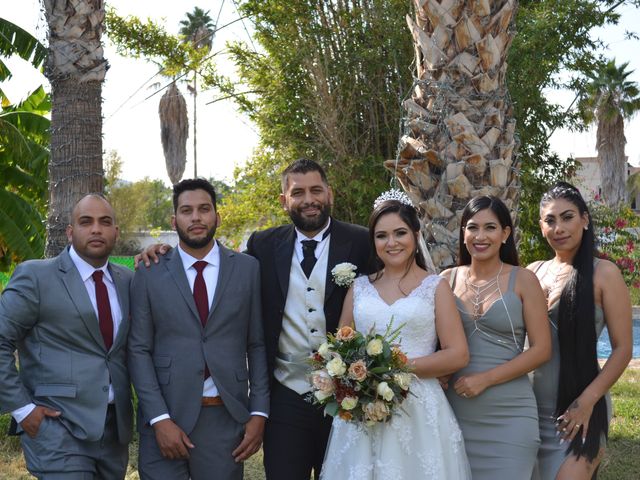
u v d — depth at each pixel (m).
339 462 3.38
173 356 3.55
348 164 8.62
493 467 3.37
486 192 4.53
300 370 3.72
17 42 8.72
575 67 9.14
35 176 9.71
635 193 27.05
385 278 3.58
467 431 3.45
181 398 3.51
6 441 5.94
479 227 3.49
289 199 3.76
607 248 10.58
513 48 8.32
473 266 3.61
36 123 9.95
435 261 4.57
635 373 8.62
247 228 11.37
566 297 3.44
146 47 9.71
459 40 4.57
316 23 8.88
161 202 41.59
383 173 8.73
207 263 3.69
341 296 3.74
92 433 3.41
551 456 3.46
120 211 28.34
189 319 3.57
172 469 3.51
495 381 3.34
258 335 3.77
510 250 3.62
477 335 3.47
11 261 11.15
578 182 11.20
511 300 3.42
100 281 3.62
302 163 3.78
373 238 3.58
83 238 3.53
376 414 3.07
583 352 3.37
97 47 5.93
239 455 3.61
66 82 5.85
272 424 3.76
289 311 3.76
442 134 4.59
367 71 8.67
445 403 3.38
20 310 3.45
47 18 5.84
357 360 3.11
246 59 9.64
